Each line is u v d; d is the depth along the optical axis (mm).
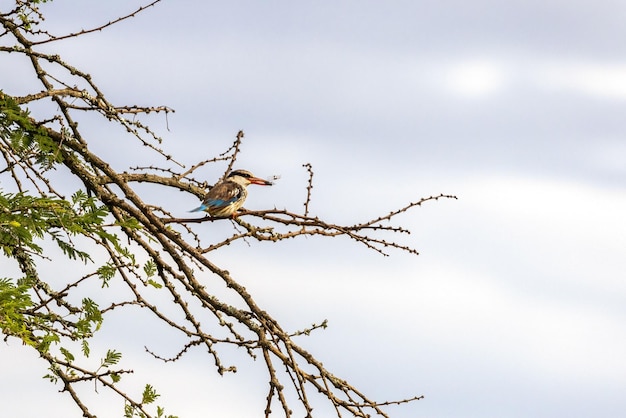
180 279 12445
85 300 12422
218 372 12531
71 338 12398
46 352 12336
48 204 11000
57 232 11297
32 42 12984
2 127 12367
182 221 12906
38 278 12945
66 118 12883
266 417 11820
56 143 12625
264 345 12008
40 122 12336
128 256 12383
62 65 12992
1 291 10586
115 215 12852
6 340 11289
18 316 10703
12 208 10891
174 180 13719
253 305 12203
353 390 11891
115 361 12688
